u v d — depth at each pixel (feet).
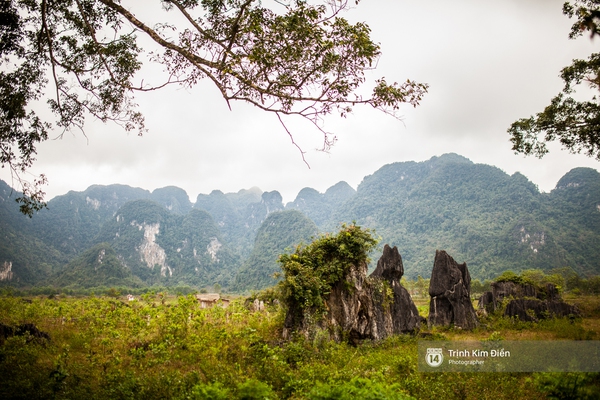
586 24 34.19
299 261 46.93
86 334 40.45
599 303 87.61
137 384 22.90
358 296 46.34
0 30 28.63
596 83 39.70
